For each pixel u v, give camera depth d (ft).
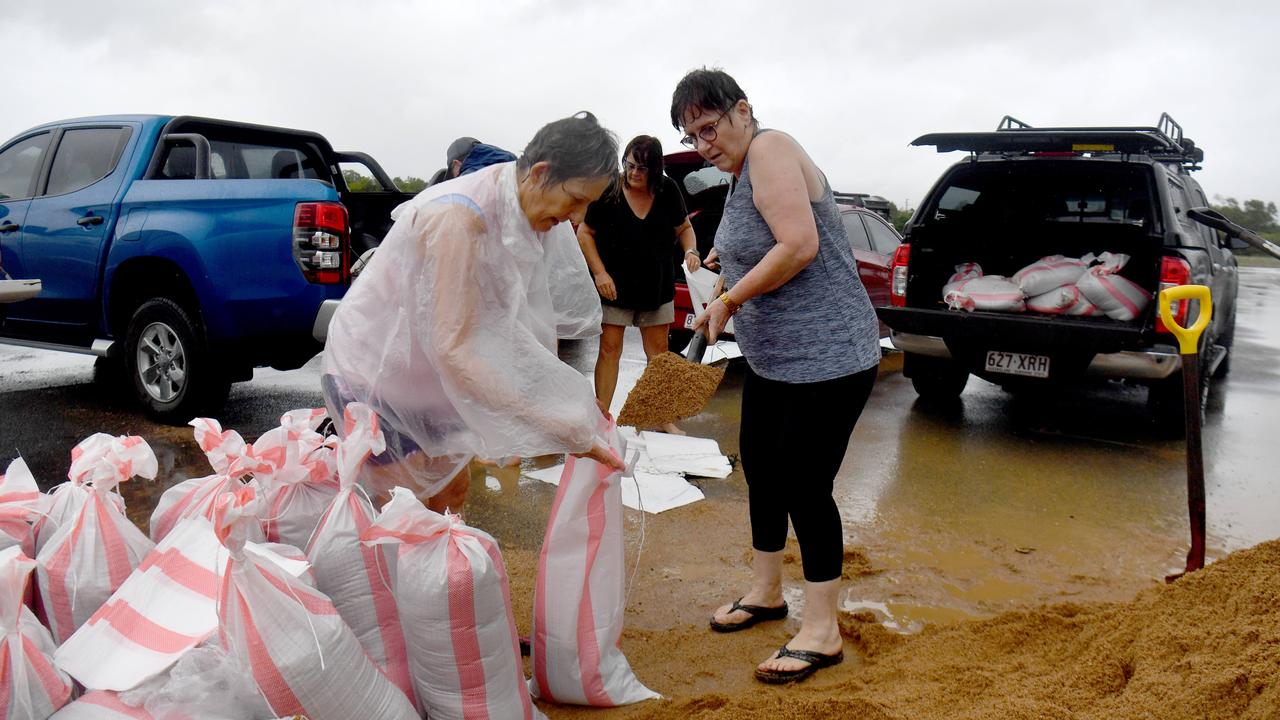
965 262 20.36
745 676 8.76
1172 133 21.94
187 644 5.80
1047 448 17.65
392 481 8.03
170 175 17.84
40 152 19.20
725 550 11.98
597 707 7.96
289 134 19.88
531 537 12.32
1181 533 13.00
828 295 8.46
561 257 8.44
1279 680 6.44
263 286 15.80
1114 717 6.74
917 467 16.17
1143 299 17.39
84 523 6.55
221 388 17.42
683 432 18.22
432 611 6.41
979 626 9.54
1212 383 25.88
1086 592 10.90
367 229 22.22
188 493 7.33
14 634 5.31
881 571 11.44
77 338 18.61
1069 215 19.53
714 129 8.35
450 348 6.75
